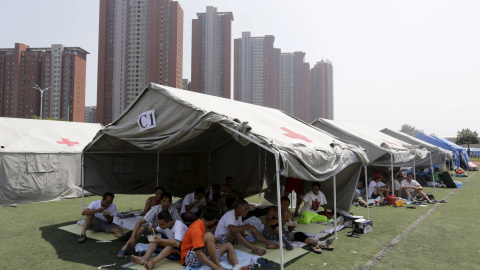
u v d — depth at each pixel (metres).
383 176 14.57
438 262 5.70
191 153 11.64
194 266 5.18
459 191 16.09
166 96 6.45
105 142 8.34
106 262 5.55
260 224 7.04
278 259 5.70
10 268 5.22
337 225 8.37
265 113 8.79
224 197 9.91
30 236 7.14
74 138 13.71
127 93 77.31
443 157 19.02
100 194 9.07
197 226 5.08
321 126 13.88
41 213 9.70
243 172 11.98
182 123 6.21
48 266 5.33
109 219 7.39
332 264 5.55
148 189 10.29
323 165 6.67
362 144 12.60
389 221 9.06
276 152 5.21
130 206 11.08
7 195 11.05
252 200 12.88
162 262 5.56
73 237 7.09
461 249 6.46
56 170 12.41
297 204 9.23
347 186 9.81
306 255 6.04
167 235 5.88
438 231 7.91
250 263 5.37
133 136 6.95
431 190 16.44
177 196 11.09
